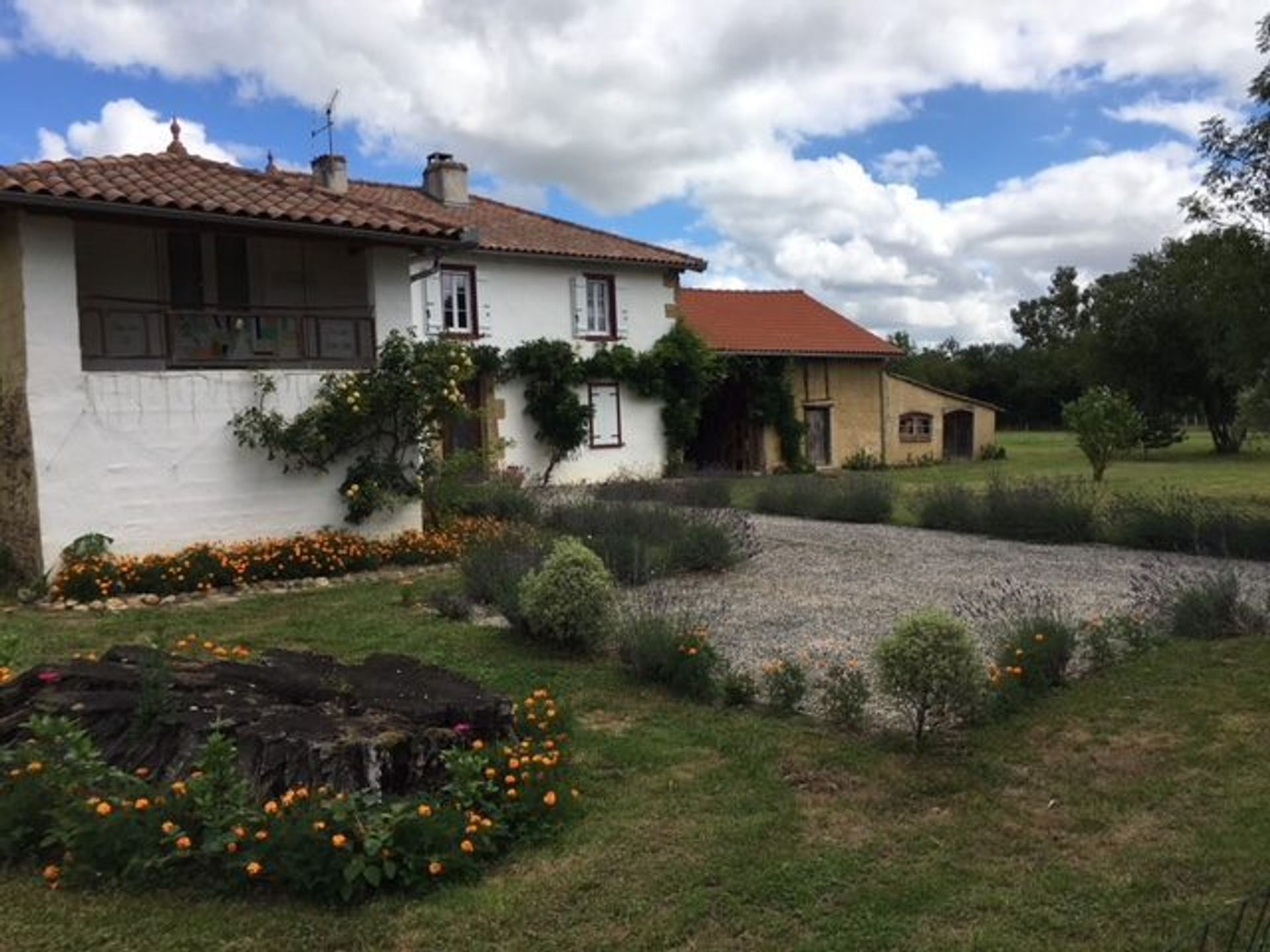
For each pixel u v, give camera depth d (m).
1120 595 9.48
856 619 8.58
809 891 3.68
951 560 11.80
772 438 29.08
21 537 10.26
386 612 8.89
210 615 8.82
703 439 29.81
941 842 4.09
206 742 4.14
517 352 22.61
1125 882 3.70
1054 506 13.58
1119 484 22.52
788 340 30.02
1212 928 3.33
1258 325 15.14
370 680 5.12
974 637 5.92
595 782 4.81
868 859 3.94
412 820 3.77
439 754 4.34
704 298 31.91
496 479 16.91
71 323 10.02
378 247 12.25
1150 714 5.60
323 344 13.27
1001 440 54.12
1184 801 4.43
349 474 11.87
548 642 7.44
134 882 3.66
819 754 5.13
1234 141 14.46
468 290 21.98
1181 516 12.70
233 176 12.25
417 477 12.33
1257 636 7.25
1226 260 14.80
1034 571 11.00
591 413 23.56
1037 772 4.83
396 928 3.43
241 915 3.49
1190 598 7.62
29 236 9.77
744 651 7.55
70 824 3.76
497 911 3.54
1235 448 39.84
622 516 12.91
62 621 8.56
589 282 24.17
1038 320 95.25
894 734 5.39
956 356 77.31
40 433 9.84
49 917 3.48
